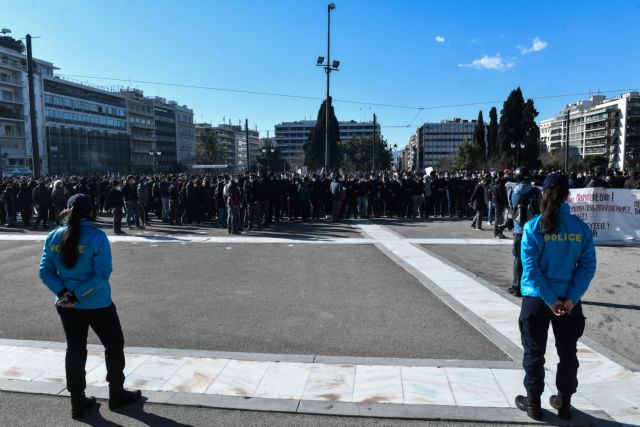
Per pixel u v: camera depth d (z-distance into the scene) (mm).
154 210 22109
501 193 13523
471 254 11078
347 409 3768
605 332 5621
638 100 132500
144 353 4953
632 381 4266
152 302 7004
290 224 17656
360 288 7832
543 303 3455
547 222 3385
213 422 3619
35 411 3820
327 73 24953
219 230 15977
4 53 76500
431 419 3619
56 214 17406
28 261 10375
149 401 3947
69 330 3738
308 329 5758
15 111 77812
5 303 6996
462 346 5156
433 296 7305
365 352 5000
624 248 11695
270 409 3785
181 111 141500
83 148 90688
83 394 3754
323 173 24969
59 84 91562
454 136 173125
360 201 19594
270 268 9492
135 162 115562
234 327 5852
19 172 71000
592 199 12484
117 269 9438
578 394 4023
